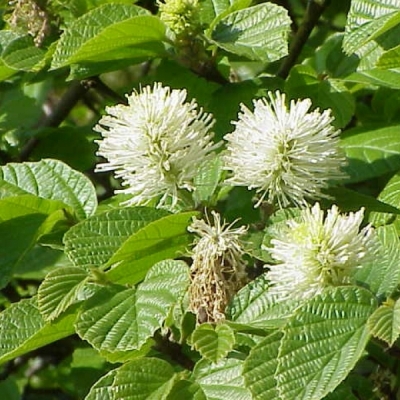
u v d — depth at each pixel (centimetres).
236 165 64
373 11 71
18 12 77
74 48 73
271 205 65
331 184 66
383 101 81
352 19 71
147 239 63
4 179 73
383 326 56
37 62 77
